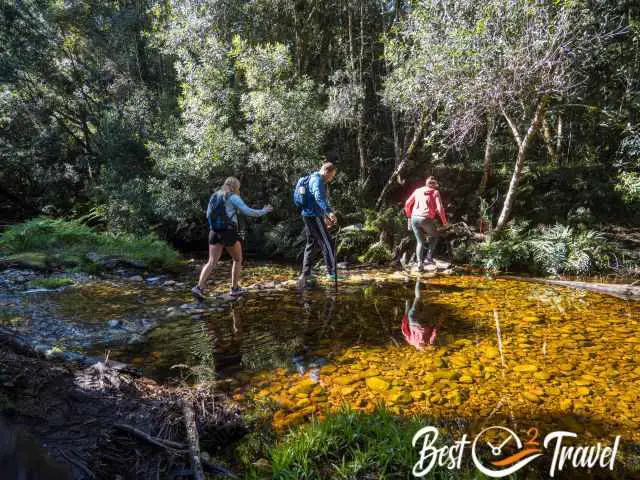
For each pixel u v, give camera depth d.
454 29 7.11
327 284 6.85
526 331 4.51
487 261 8.10
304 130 9.39
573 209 9.55
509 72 7.08
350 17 10.77
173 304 5.61
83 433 2.33
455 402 2.99
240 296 6.04
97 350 3.94
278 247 9.90
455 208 10.31
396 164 10.72
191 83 9.92
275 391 3.16
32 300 5.62
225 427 2.66
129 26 14.70
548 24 6.61
